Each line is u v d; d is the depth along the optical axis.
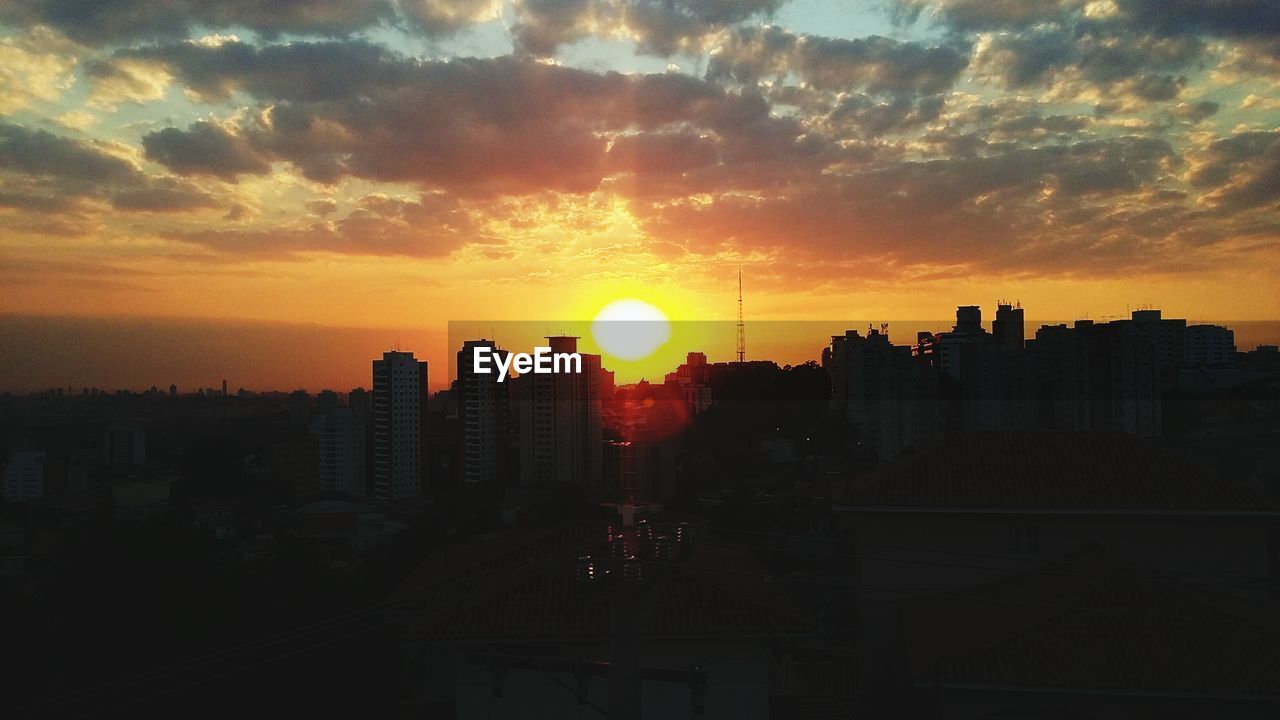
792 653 28.33
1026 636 19.33
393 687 24.97
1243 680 17.70
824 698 22.08
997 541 23.80
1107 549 23.22
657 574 13.09
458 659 17.41
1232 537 23.03
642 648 17.31
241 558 26.88
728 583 19.11
